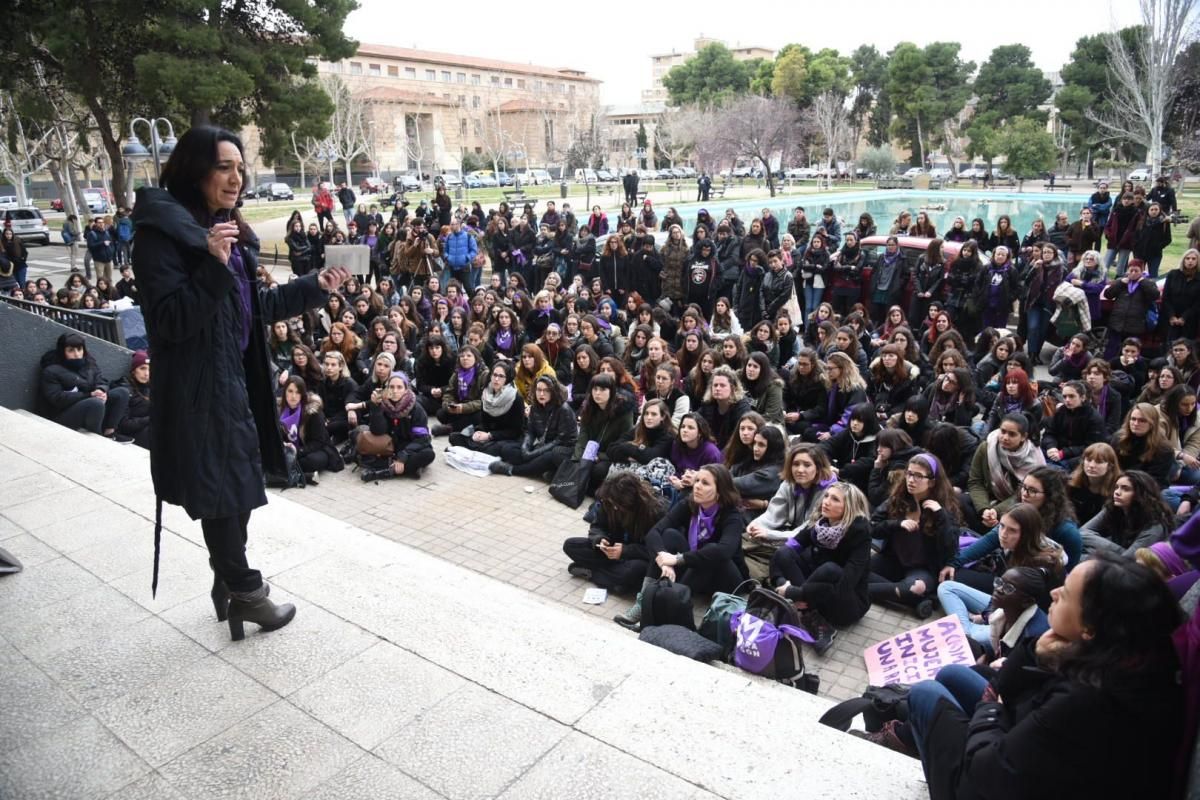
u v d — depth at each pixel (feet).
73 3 68.95
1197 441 22.62
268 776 7.54
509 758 7.72
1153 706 5.96
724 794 7.26
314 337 38.22
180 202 7.80
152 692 8.76
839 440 23.89
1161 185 56.24
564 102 259.80
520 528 22.31
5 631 10.02
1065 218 51.16
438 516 23.11
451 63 266.16
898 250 42.42
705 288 46.91
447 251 54.60
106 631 9.98
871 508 21.16
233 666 9.22
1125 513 17.51
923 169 205.36
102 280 48.32
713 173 176.45
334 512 23.35
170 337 7.31
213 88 69.87
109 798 7.31
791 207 110.63
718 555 17.04
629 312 40.45
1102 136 156.25
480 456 26.94
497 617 10.30
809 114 207.00
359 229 64.34
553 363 32.71
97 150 116.16
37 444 17.43
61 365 28.12
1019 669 7.05
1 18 69.26
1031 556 14.74
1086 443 22.74
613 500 18.63
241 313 8.18
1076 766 6.09
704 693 8.72
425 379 32.35
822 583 16.29
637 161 265.95
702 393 27.04
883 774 7.55
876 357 27.07
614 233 52.39
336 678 8.97
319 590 10.93
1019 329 39.09
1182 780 5.82
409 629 9.96
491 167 245.65
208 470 7.98
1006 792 6.37
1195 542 9.64
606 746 7.88
